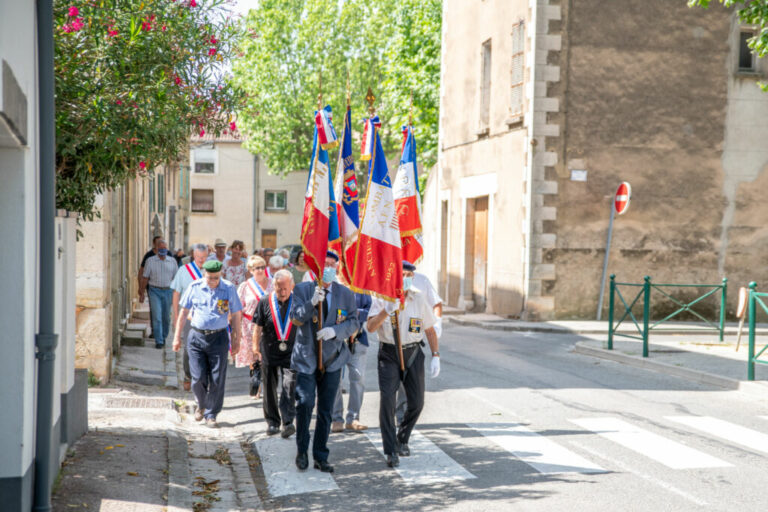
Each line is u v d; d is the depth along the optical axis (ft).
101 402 30.81
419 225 28.89
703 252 66.08
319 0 148.36
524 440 26.05
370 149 24.09
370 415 30.60
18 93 14.01
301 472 22.68
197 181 177.99
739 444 25.67
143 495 19.36
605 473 22.20
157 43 23.17
